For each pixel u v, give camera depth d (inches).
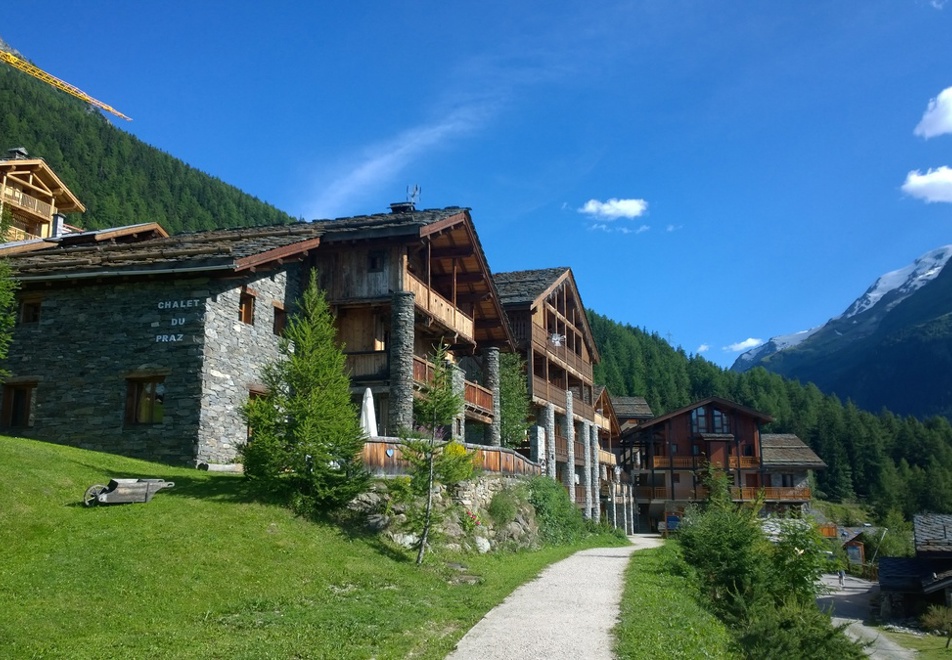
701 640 480.7
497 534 867.4
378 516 678.5
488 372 1283.2
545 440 1513.3
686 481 2472.9
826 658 547.8
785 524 795.4
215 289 814.5
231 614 439.5
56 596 422.3
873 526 2849.4
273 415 644.1
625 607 538.0
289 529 586.6
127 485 583.5
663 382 5054.1
